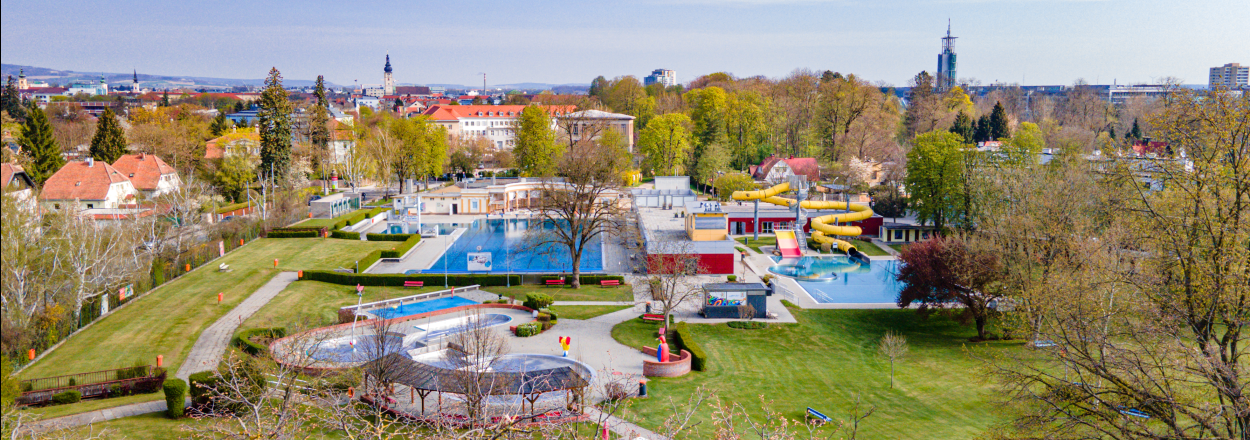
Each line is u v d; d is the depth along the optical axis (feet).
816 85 598.34
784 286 253.03
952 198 318.45
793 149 602.44
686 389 155.02
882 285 261.44
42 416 124.98
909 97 649.61
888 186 408.05
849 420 139.13
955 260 199.62
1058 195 217.36
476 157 596.29
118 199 355.15
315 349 136.46
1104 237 171.63
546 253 290.76
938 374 169.68
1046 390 106.32
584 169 260.01
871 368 174.09
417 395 143.33
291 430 96.48
